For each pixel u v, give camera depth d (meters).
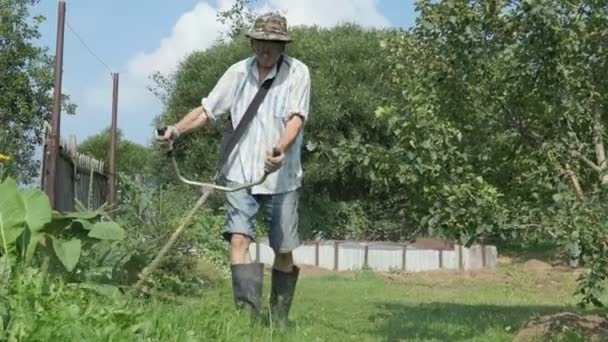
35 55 23.16
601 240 7.22
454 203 7.84
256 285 7.17
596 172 8.34
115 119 15.84
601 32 7.94
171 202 11.98
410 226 25.53
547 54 7.65
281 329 7.14
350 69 27.27
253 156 7.40
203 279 12.47
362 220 26.05
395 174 8.46
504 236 7.77
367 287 15.29
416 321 9.57
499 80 8.24
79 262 7.77
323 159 25.12
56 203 11.45
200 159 26.55
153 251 10.41
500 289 15.79
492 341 8.12
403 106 8.62
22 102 22.69
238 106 7.48
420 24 8.30
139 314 5.34
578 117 8.12
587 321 7.83
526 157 8.51
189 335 5.35
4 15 22.73
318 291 13.90
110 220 9.46
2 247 6.95
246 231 7.35
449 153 8.11
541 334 7.70
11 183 7.10
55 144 11.07
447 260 20.58
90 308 5.32
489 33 8.01
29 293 5.43
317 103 25.95
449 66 8.15
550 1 7.38
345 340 7.71
